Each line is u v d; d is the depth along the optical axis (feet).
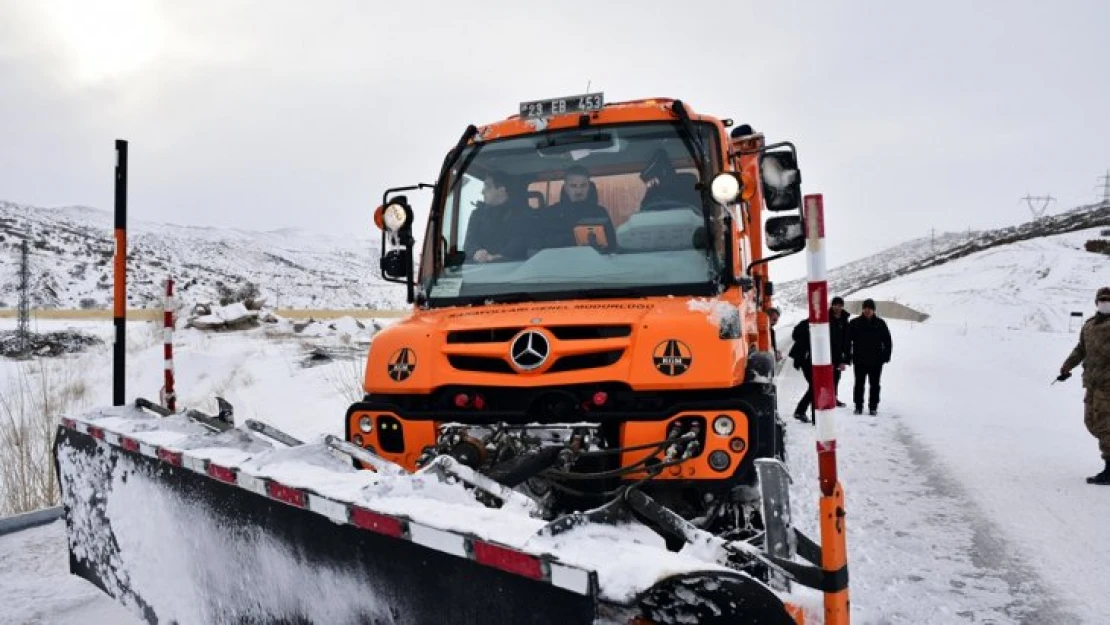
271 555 10.10
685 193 15.15
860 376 38.96
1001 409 41.16
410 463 13.47
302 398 40.73
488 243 16.15
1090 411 24.32
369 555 8.80
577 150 16.12
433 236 16.11
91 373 48.21
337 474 10.07
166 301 21.81
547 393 12.76
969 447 30.04
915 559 16.99
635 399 12.62
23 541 17.76
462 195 16.49
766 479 9.20
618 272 14.51
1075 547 17.81
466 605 7.84
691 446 11.82
